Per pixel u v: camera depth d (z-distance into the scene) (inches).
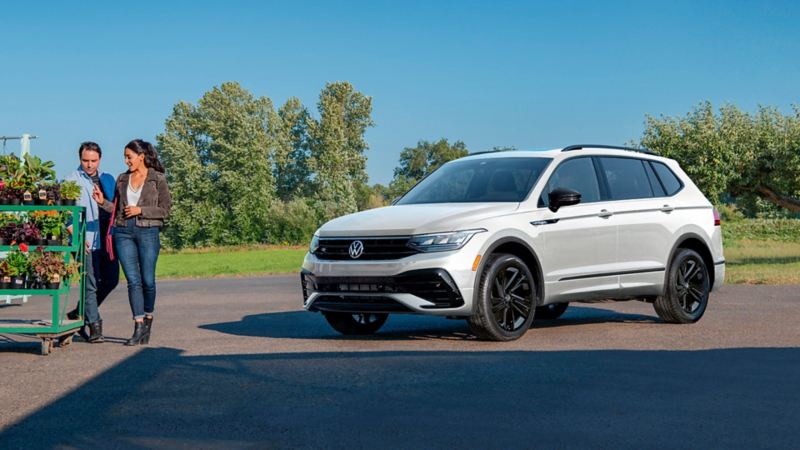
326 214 3528.5
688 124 1094.4
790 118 1088.2
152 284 324.2
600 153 369.1
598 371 242.2
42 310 534.6
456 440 166.1
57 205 318.0
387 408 195.3
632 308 469.7
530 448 160.1
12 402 211.9
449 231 303.9
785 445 161.3
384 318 356.2
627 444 162.6
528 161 352.2
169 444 167.0
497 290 311.7
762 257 1254.9
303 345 308.2
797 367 249.1
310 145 4010.8
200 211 3243.1
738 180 1102.4
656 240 370.9
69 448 165.8
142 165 325.1
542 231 327.9
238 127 3334.2
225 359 273.4
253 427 179.3
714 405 196.4
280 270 1224.2
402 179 5876.0
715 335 329.7
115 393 219.6
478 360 262.5
